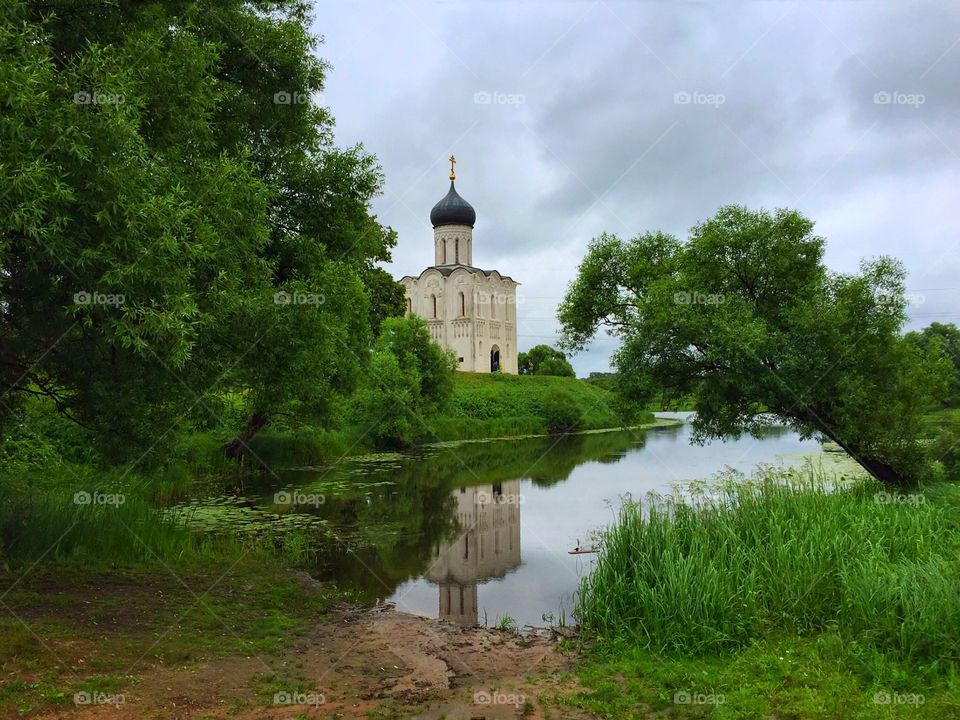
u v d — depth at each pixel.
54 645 6.73
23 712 5.33
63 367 8.76
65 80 6.55
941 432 15.80
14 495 11.50
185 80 8.80
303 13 14.63
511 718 5.77
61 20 8.23
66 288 7.21
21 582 8.76
